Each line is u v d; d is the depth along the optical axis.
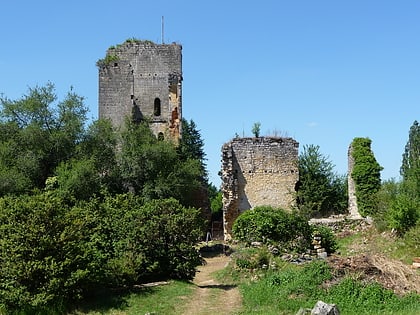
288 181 40.41
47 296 15.07
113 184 38.81
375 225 30.27
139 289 18.33
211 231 43.44
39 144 37.38
